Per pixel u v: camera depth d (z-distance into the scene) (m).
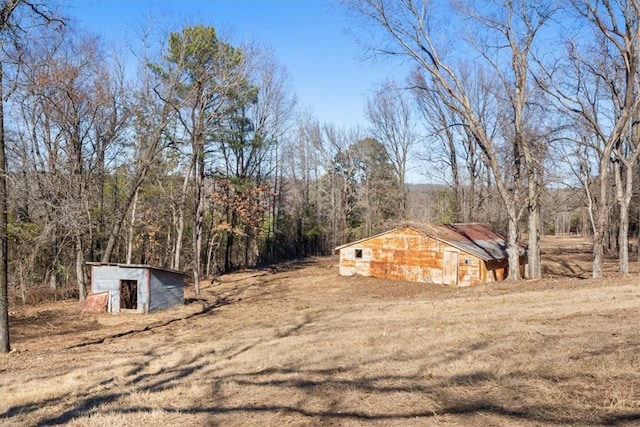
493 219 45.84
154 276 21.12
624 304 13.01
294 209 59.94
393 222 49.09
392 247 31.39
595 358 7.34
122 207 29.39
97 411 7.14
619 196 21.77
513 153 25.16
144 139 28.64
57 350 13.73
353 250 33.59
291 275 38.12
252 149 40.81
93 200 28.14
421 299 19.88
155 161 29.64
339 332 13.05
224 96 28.42
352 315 16.53
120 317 19.58
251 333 14.57
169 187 33.94
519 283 21.12
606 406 5.37
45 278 29.69
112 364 10.98
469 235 32.41
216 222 41.09
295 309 20.31
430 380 7.31
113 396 8.05
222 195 39.22
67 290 27.64
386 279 31.22
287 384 7.95
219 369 9.67
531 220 24.16
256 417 6.35
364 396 6.80
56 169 22.62
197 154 29.08
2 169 13.05
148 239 37.75
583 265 36.59
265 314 19.39
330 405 6.57
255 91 34.03
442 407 5.97
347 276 33.53
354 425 5.69
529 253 24.27
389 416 5.89
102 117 27.50
